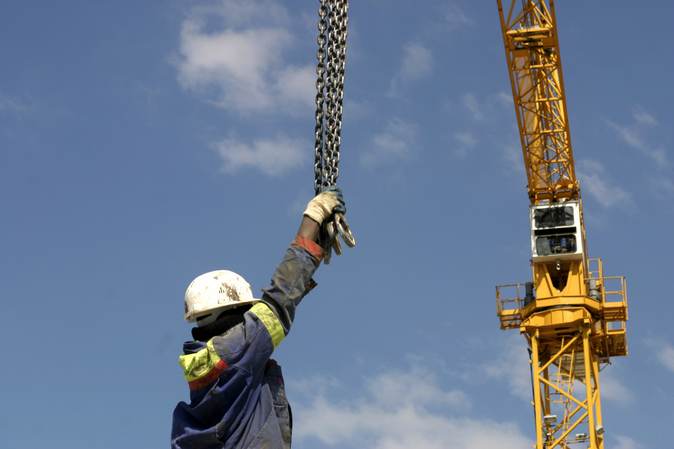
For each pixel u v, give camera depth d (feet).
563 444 201.16
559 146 197.16
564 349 201.16
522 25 188.75
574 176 200.54
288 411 32.45
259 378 31.42
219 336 31.35
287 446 32.07
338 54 37.04
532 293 208.64
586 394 199.82
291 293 31.99
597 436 200.03
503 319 207.82
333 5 37.27
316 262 32.68
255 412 31.17
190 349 31.65
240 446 30.89
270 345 31.37
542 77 191.01
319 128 36.52
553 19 185.47
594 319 205.16
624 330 204.54
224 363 30.96
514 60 189.78
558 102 197.16
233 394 31.04
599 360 211.00
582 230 202.69
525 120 195.83
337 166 36.32
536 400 201.98
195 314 32.89
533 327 202.80
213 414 31.17
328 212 33.32
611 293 204.44
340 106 36.73
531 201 203.72
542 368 203.31
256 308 31.58
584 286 202.49
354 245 33.27
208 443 30.89
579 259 201.36
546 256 200.64
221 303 32.83
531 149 198.59
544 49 189.06
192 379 31.12
